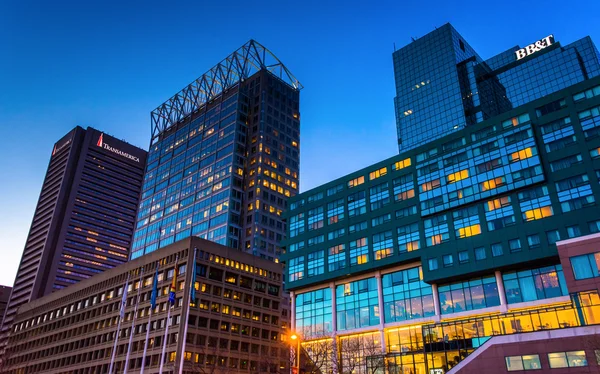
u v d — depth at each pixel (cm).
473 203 8475
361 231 10119
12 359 16112
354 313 9750
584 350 5319
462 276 8219
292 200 12038
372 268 9569
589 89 7894
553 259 7362
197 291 11231
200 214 18700
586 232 7106
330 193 11194
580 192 7388
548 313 6294
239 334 11688
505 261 7706
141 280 11600
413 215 9312
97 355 12356
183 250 11756
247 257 12888
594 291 5825
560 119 8019
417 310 8731
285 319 14850
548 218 7538
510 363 5766
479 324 6862
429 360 7188
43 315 15838
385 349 8888
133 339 11481
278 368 12000
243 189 18562
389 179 10088
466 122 18775
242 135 19662
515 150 8262
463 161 8900
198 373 10338
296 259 11181
